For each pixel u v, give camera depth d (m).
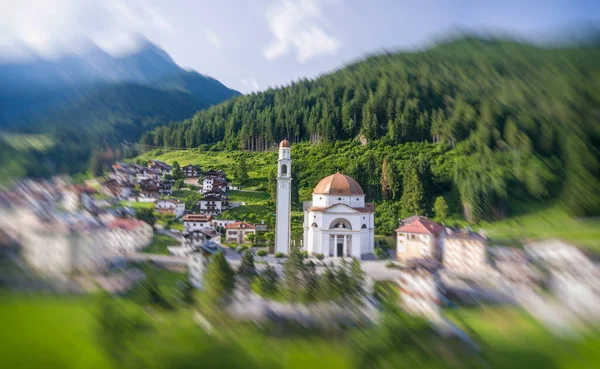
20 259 54.53
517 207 101.69
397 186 119.50
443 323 41.91
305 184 134.38
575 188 99.75
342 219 82.62
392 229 99.19
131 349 36.41
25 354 35.31
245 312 42.72
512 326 43.41
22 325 39.78
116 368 34.38
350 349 36.88
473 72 176.12
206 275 45.88
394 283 56.09
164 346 36.78
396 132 152.88
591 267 56.09
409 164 123.44
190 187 138.88
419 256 71.81
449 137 144.88
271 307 44.25
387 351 37.06
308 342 38.22
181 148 195.38
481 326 43.16
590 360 37.81
